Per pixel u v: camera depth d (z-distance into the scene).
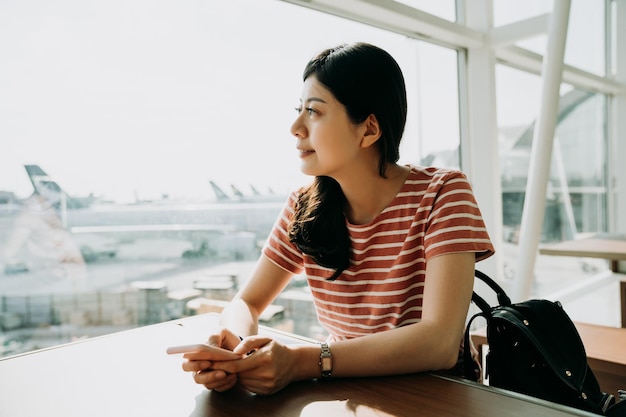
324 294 0.99
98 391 0.67
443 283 0.79
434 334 0.73
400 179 0.95
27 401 0.64
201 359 0.67
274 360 0.65
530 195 1.97
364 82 0.84
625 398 0.85
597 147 3.91
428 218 0.87
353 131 0.86
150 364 0.78
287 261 1.05
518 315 0.79
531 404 0.58
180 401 0.63
